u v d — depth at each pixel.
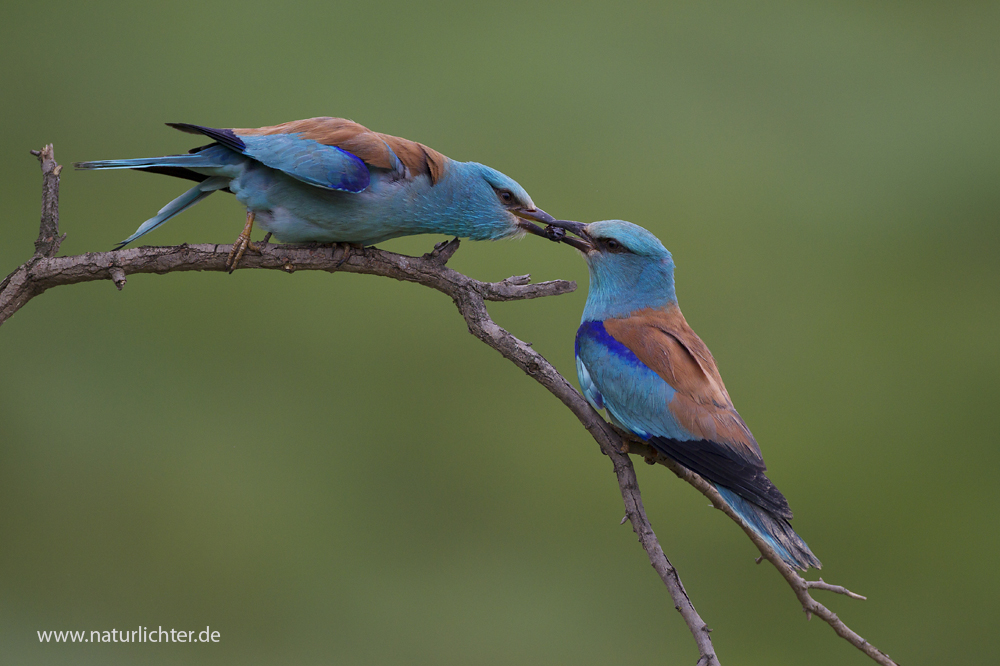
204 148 9.61
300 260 9.40
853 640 8.33
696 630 7.46
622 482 8.27
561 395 8.56
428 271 9.20
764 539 8.55
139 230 9.67
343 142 9.73
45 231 8.44
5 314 8.27
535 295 9.06
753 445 9.02
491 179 10.58
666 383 9.23
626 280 10.20
